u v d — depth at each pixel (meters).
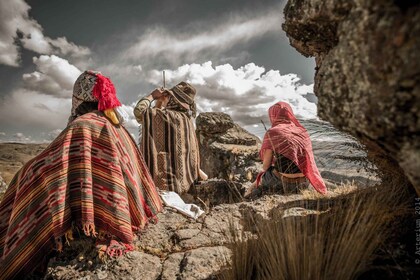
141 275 1.73
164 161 3.46
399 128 0.87
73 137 2.06
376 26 0.88
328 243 1.46
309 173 2.90
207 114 6.56
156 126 3.53
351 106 1.03
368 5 0.93
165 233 2.22
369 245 1.35
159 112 3.58
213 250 1.91
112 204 2.00
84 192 1.92
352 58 0.99
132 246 1.98
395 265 1.25
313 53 1.71
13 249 1.81
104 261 1.83
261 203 2.58
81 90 2.23
